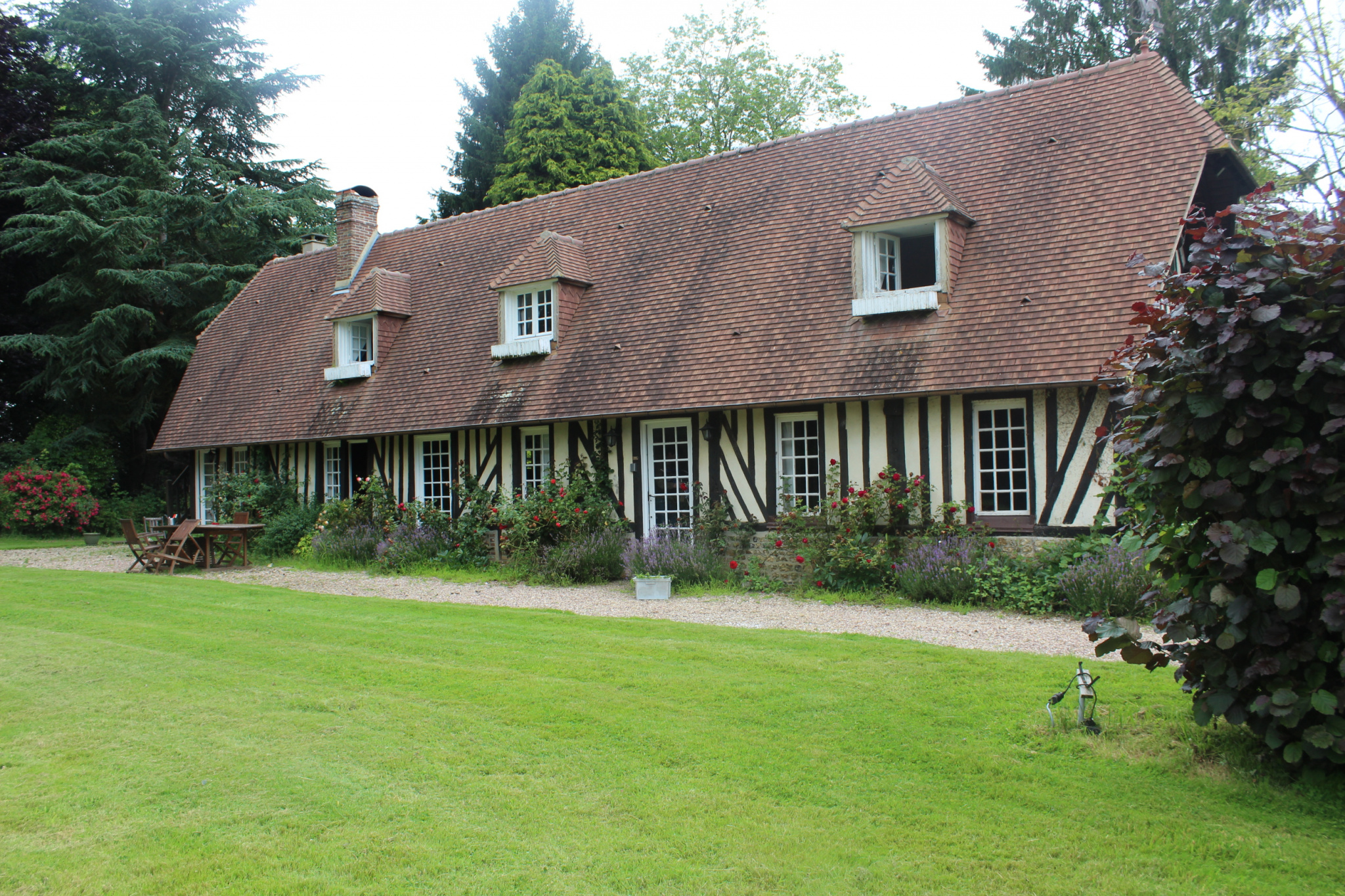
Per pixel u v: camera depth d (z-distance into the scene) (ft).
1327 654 14.12
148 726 19.69
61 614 33.27
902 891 12.06
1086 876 12.27
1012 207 39.04
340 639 28.12
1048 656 23.39
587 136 96.12
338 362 59.47
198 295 84.94
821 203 45.98
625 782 15.90
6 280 87.66
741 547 40.09
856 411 37.55
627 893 12.18
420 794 15.67
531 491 46.98
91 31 91.50
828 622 30.50
